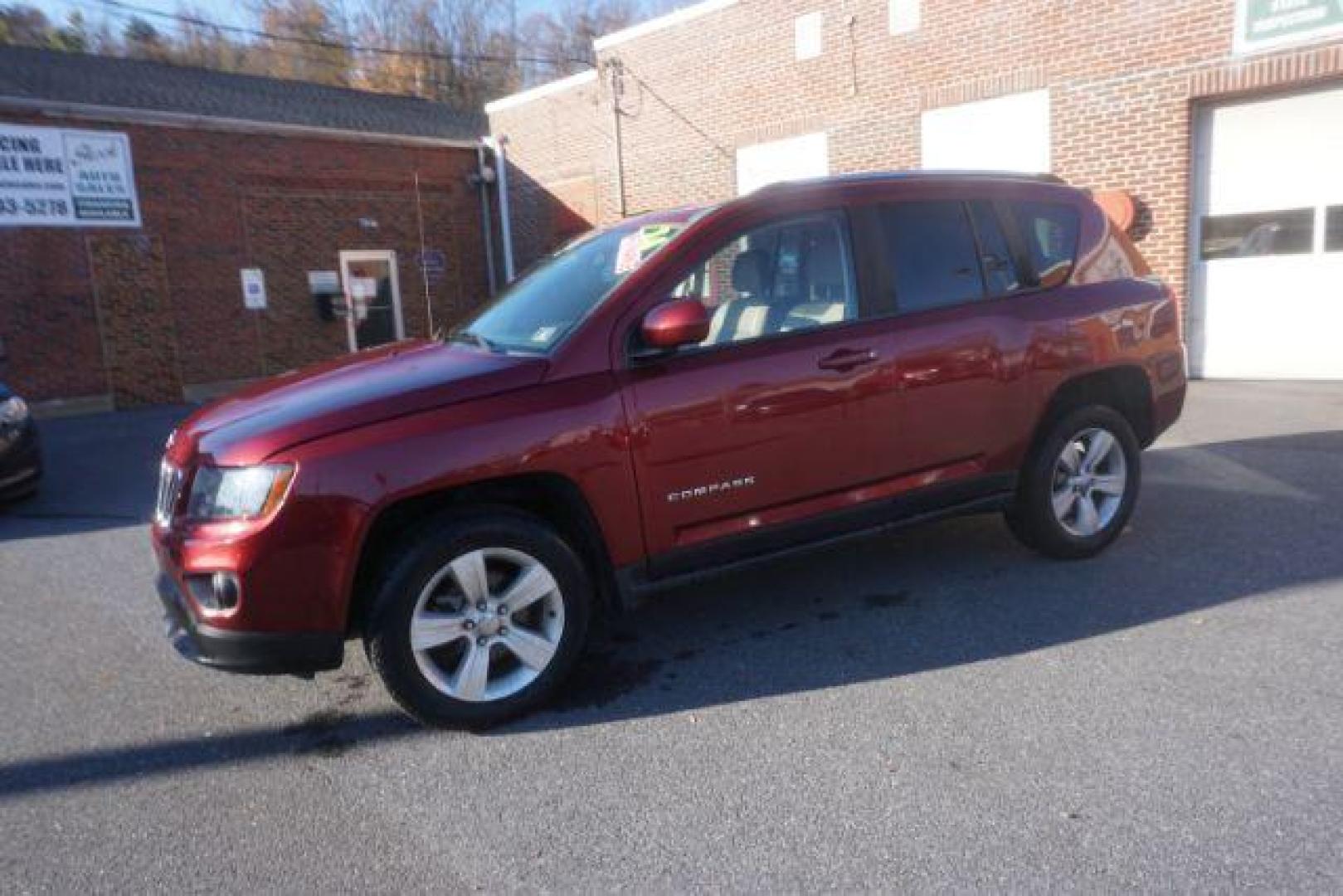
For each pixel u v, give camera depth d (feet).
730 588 15.28
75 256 46.03
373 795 9.89
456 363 11.84
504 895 8.18
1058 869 8.07
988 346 13.85
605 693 11.91
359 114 64.23
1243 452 22.72
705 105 48.26
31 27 92.48
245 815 9.62
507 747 10.73
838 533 13.05
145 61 63.67
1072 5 35.14
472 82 118.73
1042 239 15.07
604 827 9.08
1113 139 34.86
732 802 9.37
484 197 62.69
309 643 10.21
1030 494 14.80
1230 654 11.96
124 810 9.82
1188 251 34.42
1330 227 31.71
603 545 11.55
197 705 12.25
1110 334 15.15
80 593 17.29
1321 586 14.02
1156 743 9.96
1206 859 8.08
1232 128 33.06
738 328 12.39
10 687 13.09
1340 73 29.91
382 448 10.25
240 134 51.34
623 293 11.80
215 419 11.35
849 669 12.18
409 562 10.41
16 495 24.72
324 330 56.24
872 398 12.94
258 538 9.87
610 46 52.29
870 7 40.88
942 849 8.43
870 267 13.29
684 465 11.76
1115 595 14.12
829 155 43.47
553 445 10.92
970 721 10.66
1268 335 33.47
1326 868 7.89
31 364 45.11
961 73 38.55
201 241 50.37
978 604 14.06
